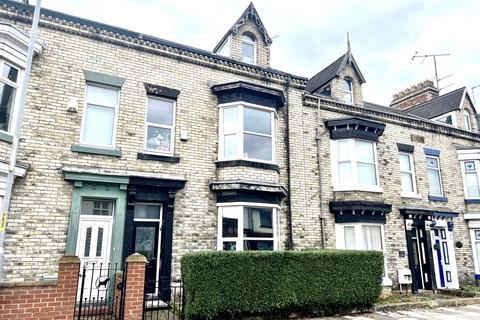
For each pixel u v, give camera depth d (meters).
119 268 8.72
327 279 8.88
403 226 13.68
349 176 12.88
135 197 9.35
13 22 8.80
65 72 9.20
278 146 11.98
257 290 7.96
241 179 10.20
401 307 10.04
